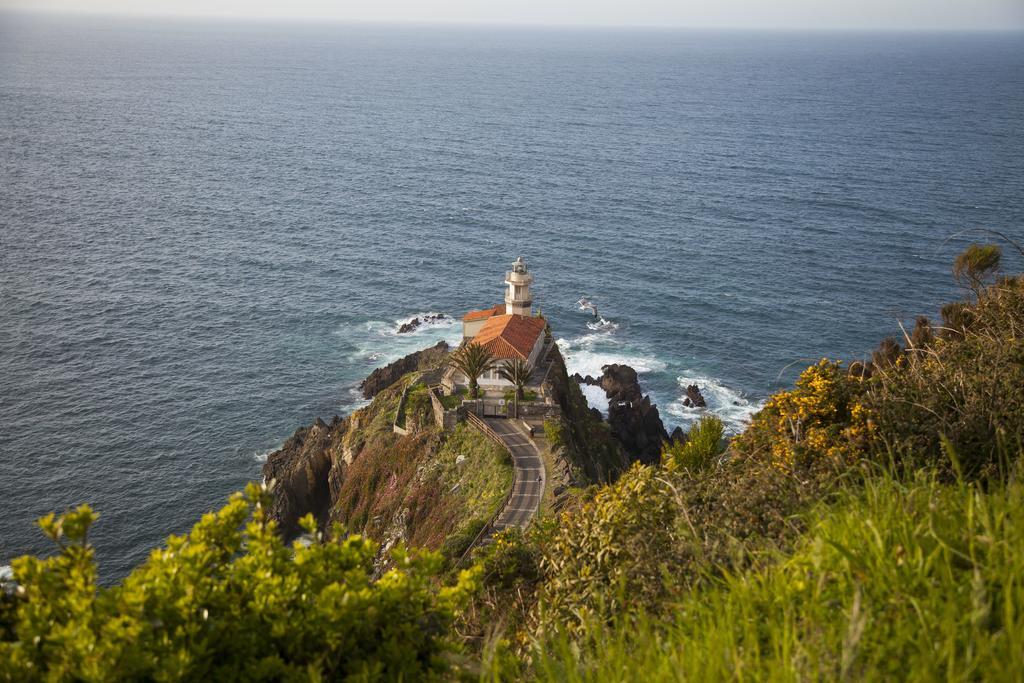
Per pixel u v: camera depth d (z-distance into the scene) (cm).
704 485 1695
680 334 11194
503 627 1426
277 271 13800
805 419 1984
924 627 827
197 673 942
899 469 1661
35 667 917
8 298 12056
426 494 6284
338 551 1122
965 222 16738
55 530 1033
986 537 967
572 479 5747
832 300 12456
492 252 15038
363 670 987
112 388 9594
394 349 10894
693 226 16712
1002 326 2447
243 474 8138
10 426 8688
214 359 10431
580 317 11775
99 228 16012
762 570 1156
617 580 1467
